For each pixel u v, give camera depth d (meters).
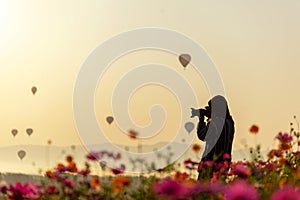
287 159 8.09
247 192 4.55
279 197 4.18
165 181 4.58
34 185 5.75
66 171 6.07
